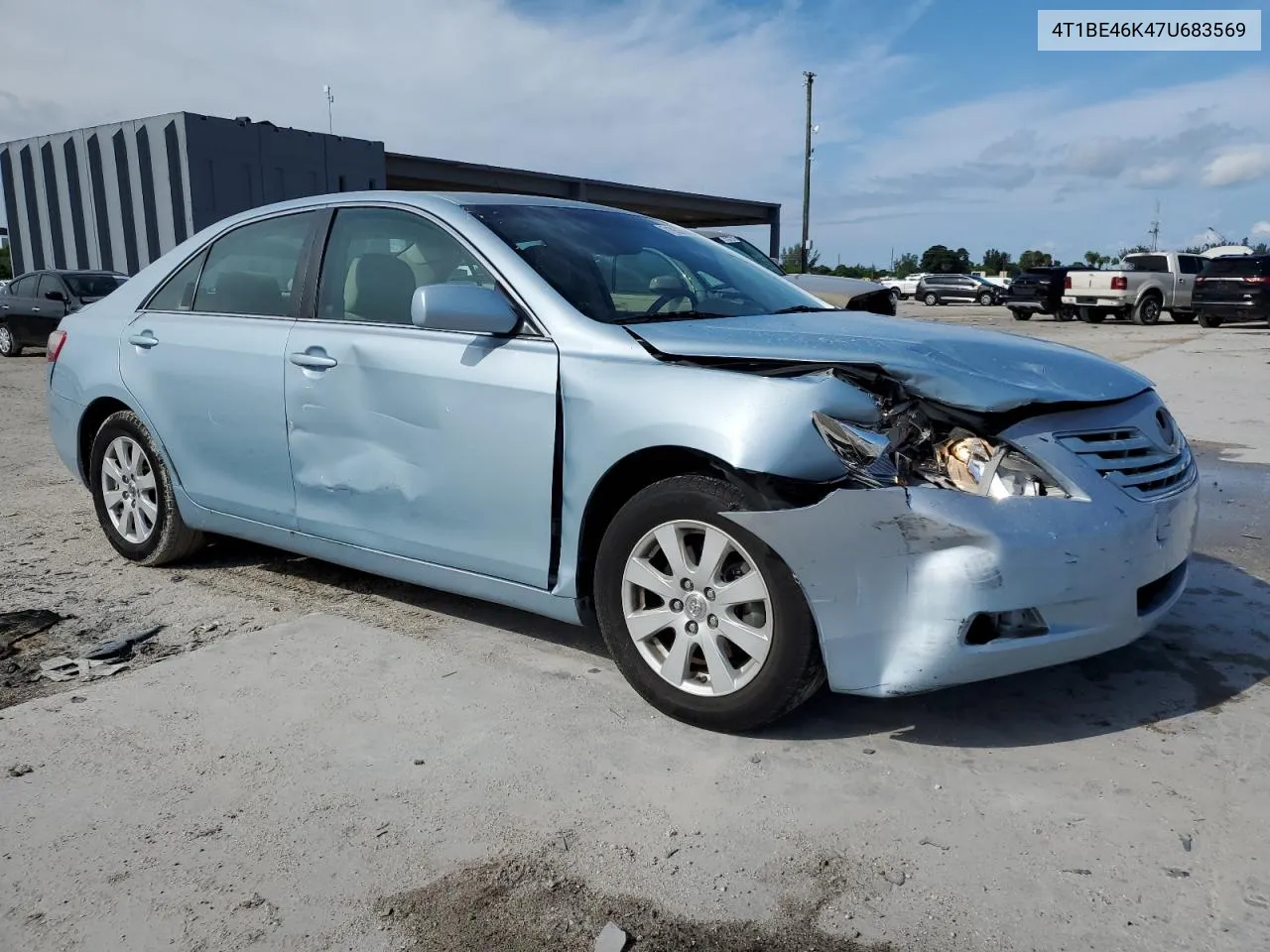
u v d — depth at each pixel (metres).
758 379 2.90
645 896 2.31
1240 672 3.45
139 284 4.82
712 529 2.94
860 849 2.47
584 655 3.68
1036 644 2.78
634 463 3.12
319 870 2.42
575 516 3.22
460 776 2.83
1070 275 27.95
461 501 3.49
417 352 3.57
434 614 4.12
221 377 4.20
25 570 4.77
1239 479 6.54
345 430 3.79
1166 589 3.14
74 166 22.47
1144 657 3.58
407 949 2.16
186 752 2.99
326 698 3.33
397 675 3.51
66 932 2.22
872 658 2.80
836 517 2.74
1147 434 3.09
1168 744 2.96
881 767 2.86
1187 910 2.22
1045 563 2.72
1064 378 3.05
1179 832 2.52
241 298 4.30
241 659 3.66
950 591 2.70
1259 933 2.14
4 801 2.73
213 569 4.77
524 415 3.29
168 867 2.44
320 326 3.92
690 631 3.07
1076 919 2.20
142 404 4.56
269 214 4.33
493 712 3.22
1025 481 2.78
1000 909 2.24
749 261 4.41
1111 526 2.81
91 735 3.10
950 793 2.71
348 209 4.02
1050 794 2.70
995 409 2.79
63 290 15.63
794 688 2.89
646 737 3.05
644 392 3.03
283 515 4.11
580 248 3.70
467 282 3.56
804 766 2.87
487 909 2.28
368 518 3.79
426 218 3.75
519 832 2.57
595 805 2.68
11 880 2.40
